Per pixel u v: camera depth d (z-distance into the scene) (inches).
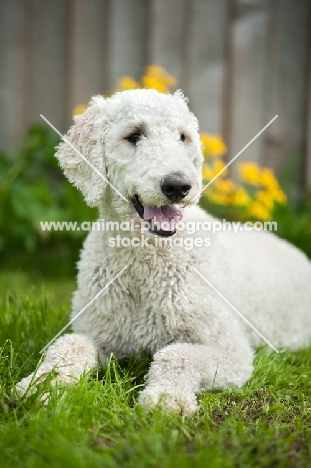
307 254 310.5
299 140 348.8
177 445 126.3
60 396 142.9
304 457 124.5
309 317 228.8
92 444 127.7
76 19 328.8
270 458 121.8
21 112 336.2
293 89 344.2
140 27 335.6
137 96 176.7
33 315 197.5
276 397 157.4
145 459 117.4
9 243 316.8
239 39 336.8
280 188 343.0
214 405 149.7
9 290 235.3
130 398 154.0
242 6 335.0
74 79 333.1
